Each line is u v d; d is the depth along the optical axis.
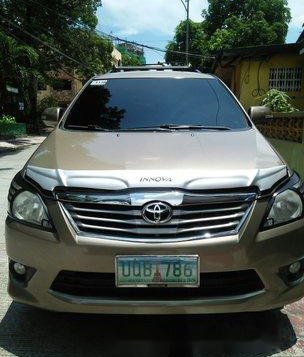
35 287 2.70
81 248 2.54
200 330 3.06
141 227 2.54
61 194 2.64
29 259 2.69
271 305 2.67
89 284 2.62
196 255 2.51
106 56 33.12
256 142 3.26
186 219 2.55
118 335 3.01
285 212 2.68
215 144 3.17
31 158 3.11
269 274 2.64
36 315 3.29
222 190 2.60
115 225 2.56
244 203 2.59
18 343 2.93
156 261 2.51
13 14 23.25
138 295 2.60
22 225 2.72
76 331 3.07
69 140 3.33
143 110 3.86
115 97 4.04
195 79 4.32
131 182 2.60
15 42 20.11
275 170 2.79
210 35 33.16
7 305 3.45
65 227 2.58
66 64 28.16
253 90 14.43
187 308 2.56
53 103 31.02
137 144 3.16
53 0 25.47
